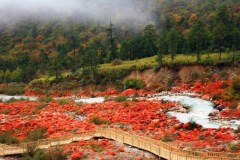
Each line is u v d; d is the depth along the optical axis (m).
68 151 53.00
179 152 45.75
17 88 155.25
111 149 54.00
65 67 172.00
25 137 63.31
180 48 142.00
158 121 71.31
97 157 50.12
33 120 78.19
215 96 95.00
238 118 74.94
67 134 63.19
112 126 69.88
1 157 52.59
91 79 139.25
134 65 134.50
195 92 107.69
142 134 61.53
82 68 151.25
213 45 129.25
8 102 114.50
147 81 125.81
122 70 135.75
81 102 107.81
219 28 126.38
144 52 156.75
